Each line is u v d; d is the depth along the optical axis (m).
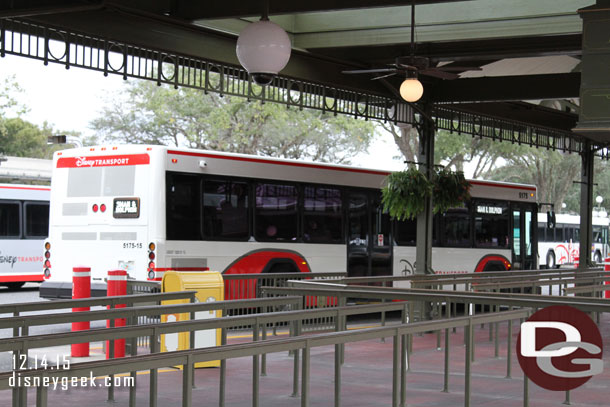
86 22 11.99
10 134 51.72
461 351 12.96
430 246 17.11
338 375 6.67
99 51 12.33
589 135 10.65
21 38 11.45
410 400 8.86
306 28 15.16
